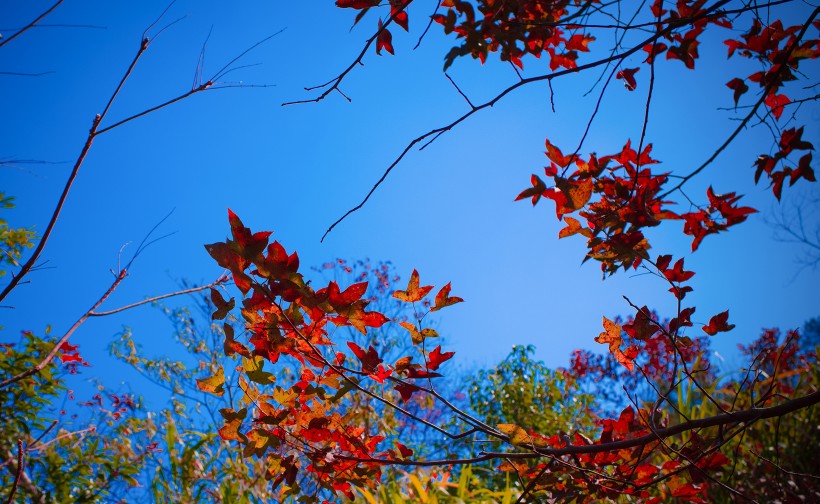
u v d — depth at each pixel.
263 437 1.95
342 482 2.09
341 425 2.05
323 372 1.98
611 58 1.77
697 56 2.33
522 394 6.28
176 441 3.79
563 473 2.07
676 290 2.09
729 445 3.49
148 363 5.46
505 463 2.21
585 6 1.93
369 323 1.83
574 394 6.61
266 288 1.76
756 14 2.09
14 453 3.33
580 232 2.06
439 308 1.95
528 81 1.82
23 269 1.77
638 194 2.04
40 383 3.27
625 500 2.74
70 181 1.82
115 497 4.00
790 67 2.14
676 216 2.13
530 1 2.21
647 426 2.24
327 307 1.78
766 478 3.07
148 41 1.85
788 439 3.52
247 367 1.87
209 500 3.48
